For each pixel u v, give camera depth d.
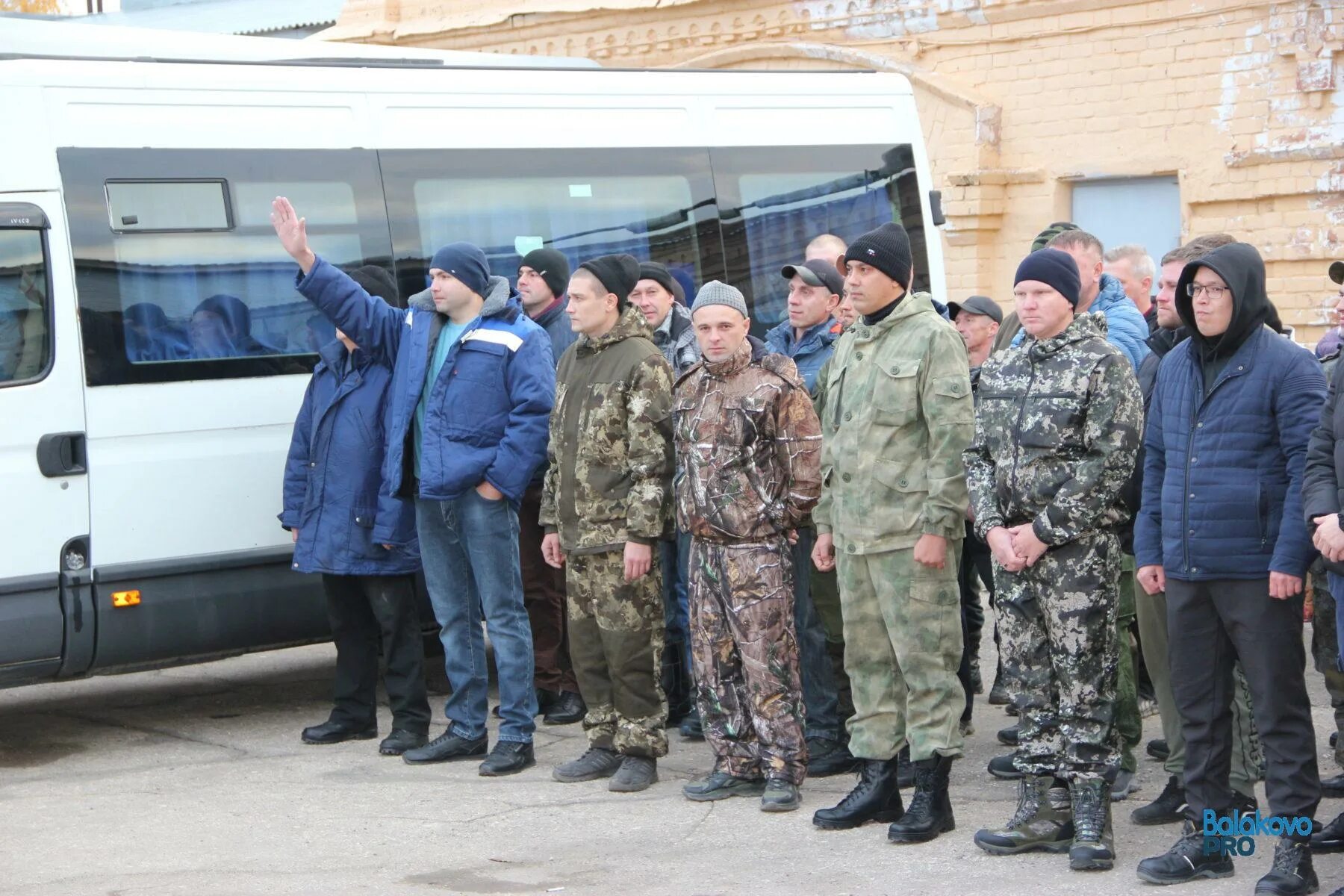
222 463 7.78
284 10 21.77
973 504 5.64
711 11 14.70
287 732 8.09
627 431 6.56
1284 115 11.66
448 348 6.98
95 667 7.46
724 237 9.54
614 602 6.62
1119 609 6.21
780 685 6.34
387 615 7.38
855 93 10.28
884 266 5.91
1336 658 6.15
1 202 7.23
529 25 15.75
